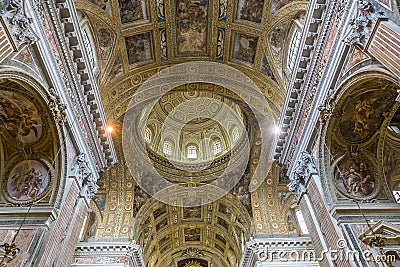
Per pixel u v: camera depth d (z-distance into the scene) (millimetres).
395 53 7410
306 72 11914
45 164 10977
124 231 21016
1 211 10266
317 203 11625
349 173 11555
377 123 11297
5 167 11070
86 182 12664
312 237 11992
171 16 16688
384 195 11219
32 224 10023
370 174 11609
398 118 12148
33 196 10672
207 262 31391
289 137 13867
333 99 10562
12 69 8352
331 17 10320
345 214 10617
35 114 10289
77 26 10648
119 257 19281
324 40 10789
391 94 10273
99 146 13789
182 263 31375
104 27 15320
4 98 9844
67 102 11094
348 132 11406
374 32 8211
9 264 9008
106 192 22266
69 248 11164
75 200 11594
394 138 11648
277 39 15938
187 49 18516
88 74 11727
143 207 22953
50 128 10547
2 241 9586
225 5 16281
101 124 13422
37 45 9102
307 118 12320
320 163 11609
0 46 7562
